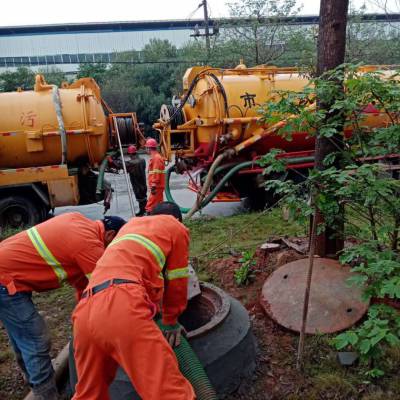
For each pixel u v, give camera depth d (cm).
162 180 888
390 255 292
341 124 346
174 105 1038
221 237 716
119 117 1005
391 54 1827
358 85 314
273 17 2209
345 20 380
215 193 918
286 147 927
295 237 565
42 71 4050
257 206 1021
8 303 285
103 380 233
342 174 296
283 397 304
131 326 215
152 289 249
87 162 945
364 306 361
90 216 1105
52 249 281
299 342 327
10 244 288
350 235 375
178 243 269
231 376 309
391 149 334
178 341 278
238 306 360
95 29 5266
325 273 403
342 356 326
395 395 292
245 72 927
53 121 871
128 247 250
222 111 878
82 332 224
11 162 887
